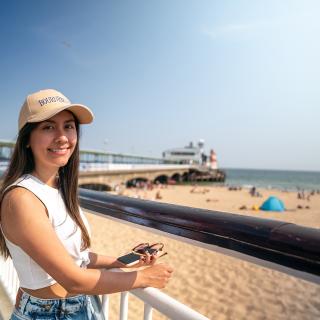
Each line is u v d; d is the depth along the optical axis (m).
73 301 1.38
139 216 1.52
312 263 0.82
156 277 1.31
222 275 8.59
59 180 1.55
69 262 1.19
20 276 1.35
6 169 1.46
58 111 1.36
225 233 1.06
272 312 6.47
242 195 48.25
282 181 123.88
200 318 1.05
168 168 67.00
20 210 1.21
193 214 1.22
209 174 90.50
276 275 8.57
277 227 0.92
